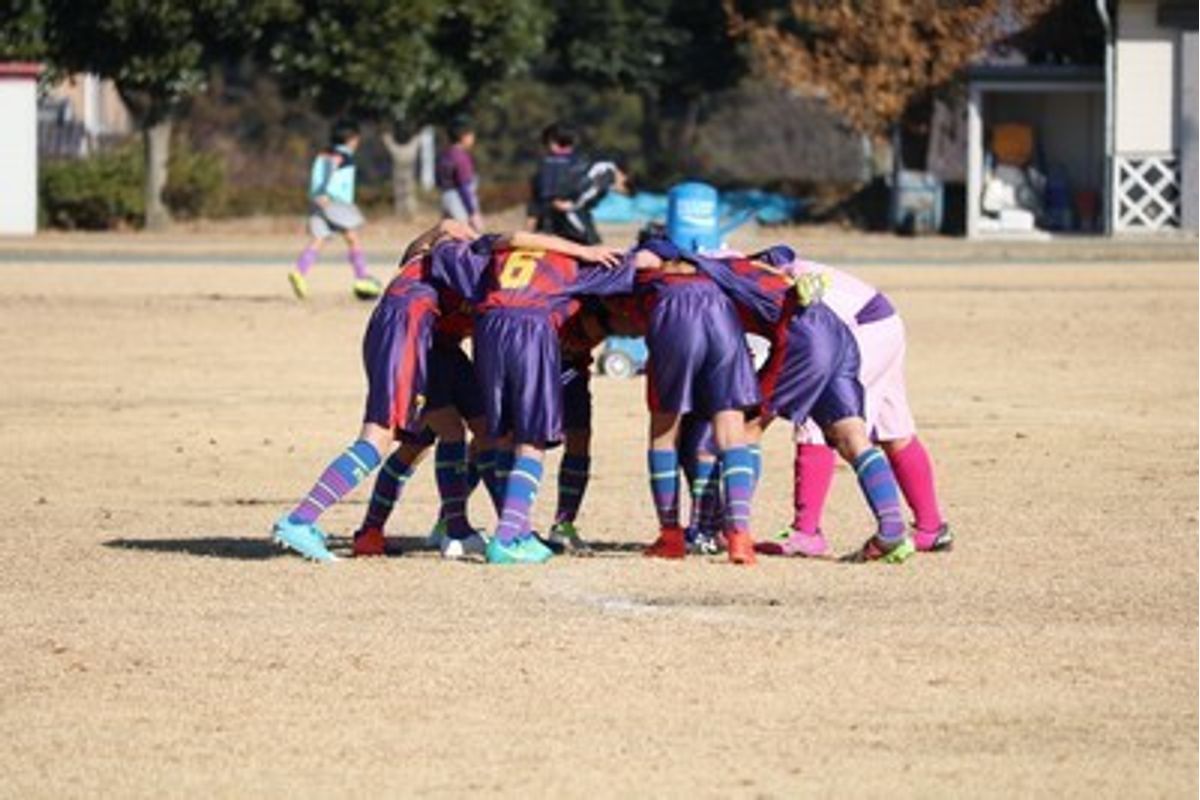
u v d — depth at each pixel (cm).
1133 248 13250
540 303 3800
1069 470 5053
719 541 3991
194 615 3422
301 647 3195
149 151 15988
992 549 4012
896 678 3016
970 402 6372
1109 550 4000
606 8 18625
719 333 3769
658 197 15775
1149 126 14600
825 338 3822
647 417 6050
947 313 9012
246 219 16800
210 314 8875
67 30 15738
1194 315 8912
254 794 2522
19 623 3369
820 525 4119
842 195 17025
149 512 4506
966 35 15775
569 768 2614
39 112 18625
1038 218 15325
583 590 3616
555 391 3819
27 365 7212
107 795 2523
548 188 7881
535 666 3078
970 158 14900
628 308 3853
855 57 16125
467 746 2702
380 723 2802
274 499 4700
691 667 3073
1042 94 15438
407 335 3819
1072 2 15638
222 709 2869
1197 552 3975
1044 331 8319
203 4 15550
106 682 3005
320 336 8144
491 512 4466
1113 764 2634
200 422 5934
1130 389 6688
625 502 4634
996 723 2805
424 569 3812
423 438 3944
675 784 2552
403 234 15462
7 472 5066
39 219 15838
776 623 3353
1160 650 3181
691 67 18975
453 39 16350
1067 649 3186
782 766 2620
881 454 3869
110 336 8075
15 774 2600
